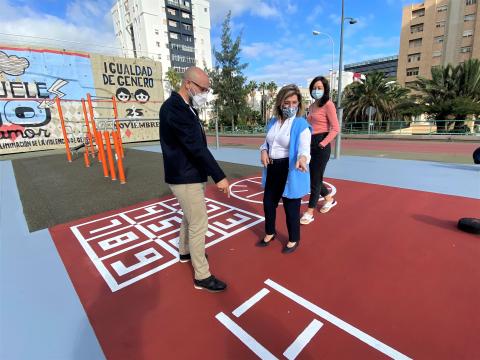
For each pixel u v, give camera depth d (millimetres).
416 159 8859
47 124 17438
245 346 1703
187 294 2240
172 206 4621
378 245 2936
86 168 9156
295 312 1981
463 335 1715
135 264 2760
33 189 6273
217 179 2074
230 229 3541
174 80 41844
